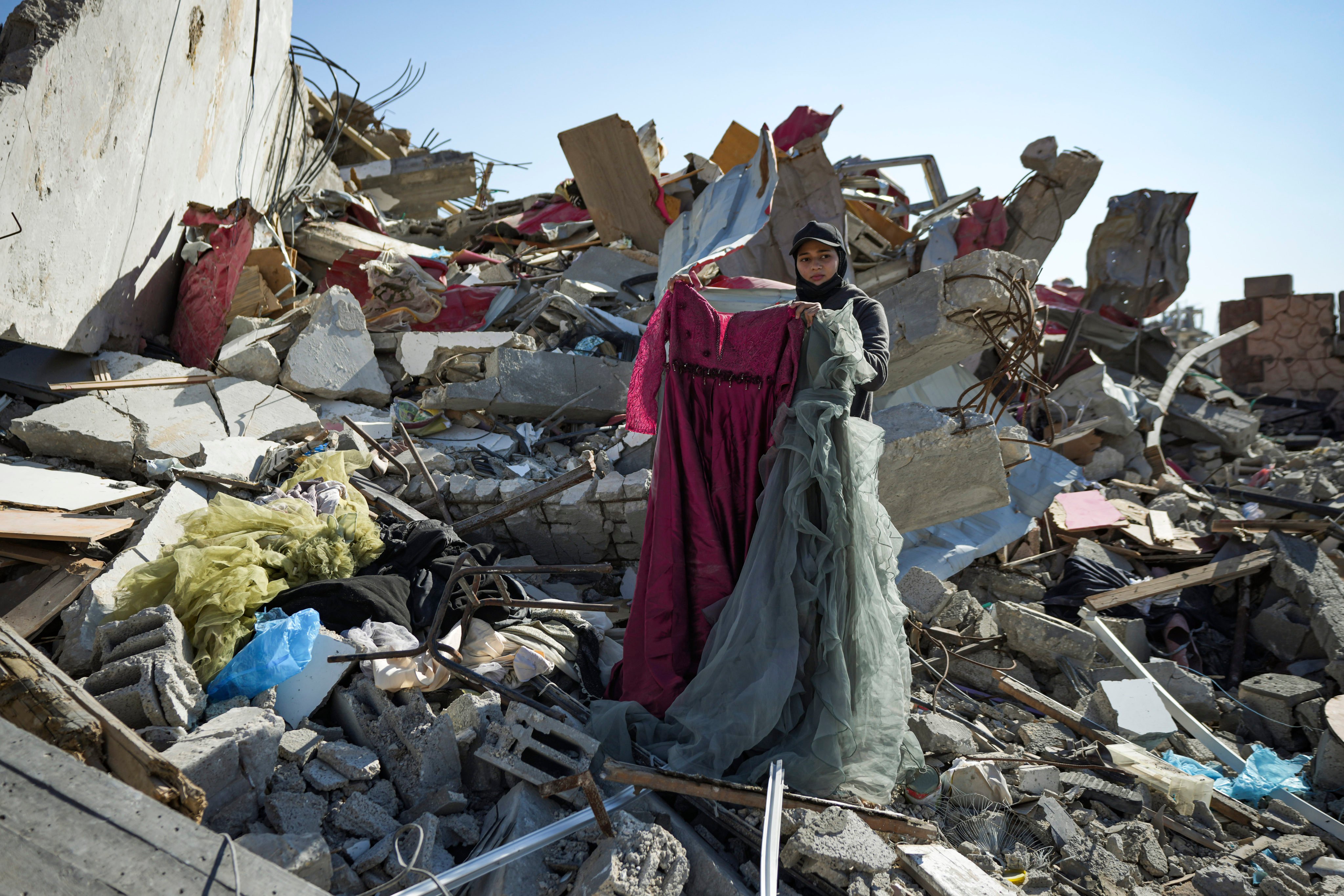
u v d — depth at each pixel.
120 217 5.47
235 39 7.45
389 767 2.88
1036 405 7.64
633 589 4.51
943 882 2.49
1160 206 9.71
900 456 4.34
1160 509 6.62
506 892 2.26
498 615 3.85
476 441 5.62
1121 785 3.40
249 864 1.90
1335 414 13.21
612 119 8.62
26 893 1.67
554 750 2.81
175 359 6.01
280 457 4.96
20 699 2.14
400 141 16.33
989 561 5.58
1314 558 5.14
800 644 2.91
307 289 7.76
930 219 8.65
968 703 4.05
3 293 4.41
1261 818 3.35
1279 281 13.97
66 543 3.61
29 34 4.63
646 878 2.24
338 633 3.41
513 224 11.10
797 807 2.67
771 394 3.13
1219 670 4.96
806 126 7.54
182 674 2.87
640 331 6.94
